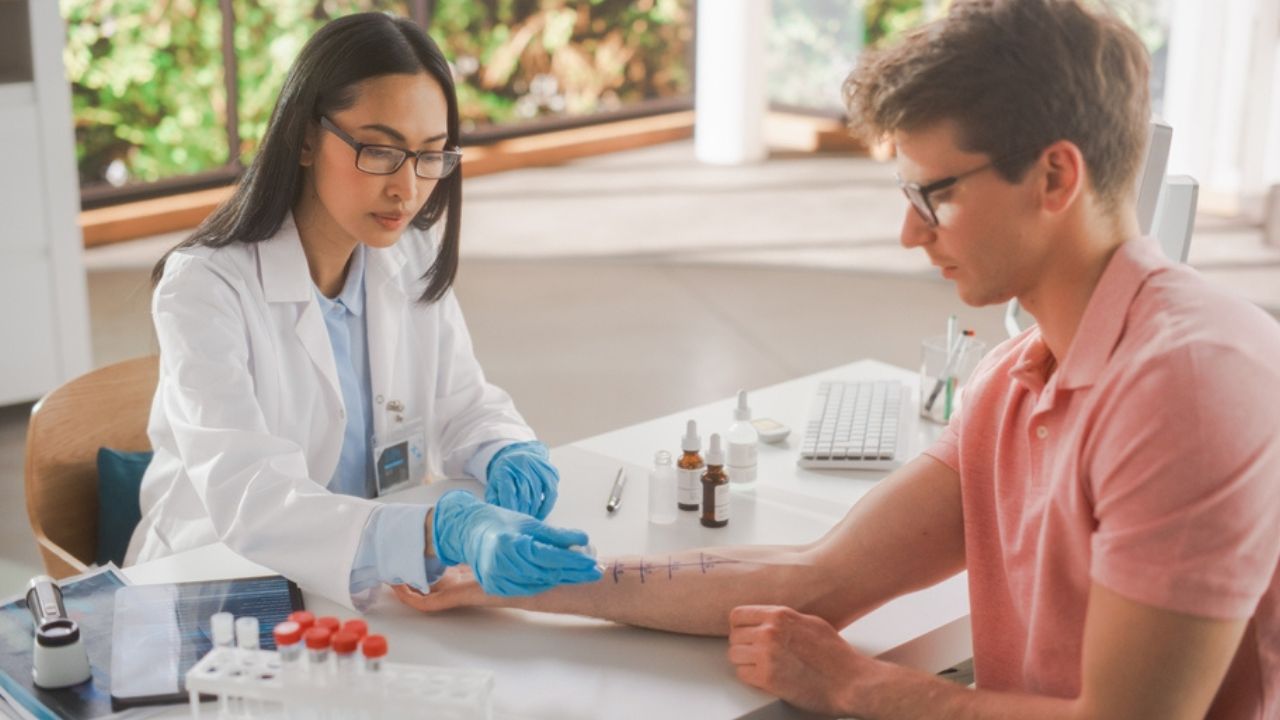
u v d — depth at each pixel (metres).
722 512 1.81
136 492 2.12
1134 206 1.26
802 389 2.36
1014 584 1.39
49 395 2.12
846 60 7.31
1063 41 1.17
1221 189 6.18
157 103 5.92
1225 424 1.13
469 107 7.08
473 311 5.11
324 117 1.77
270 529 1.65
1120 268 1.22
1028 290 1.28
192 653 1.48
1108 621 1.19
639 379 4.48
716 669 1.48
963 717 1.34
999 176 1.20
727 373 4.54
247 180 1.87
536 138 7.35
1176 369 1.15
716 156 7.39
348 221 1.81
